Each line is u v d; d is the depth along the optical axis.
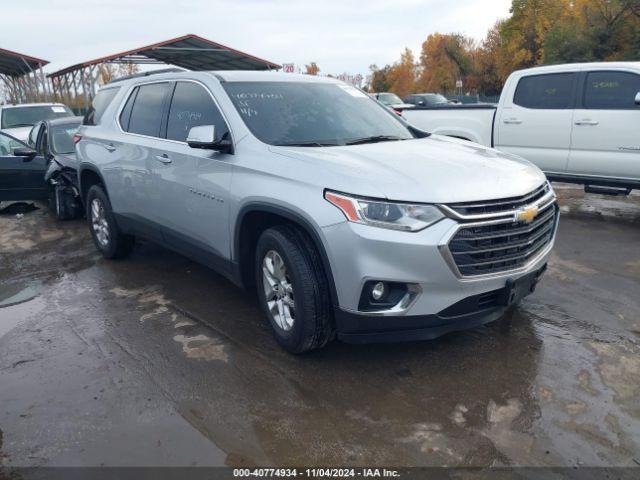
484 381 3.43
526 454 2.78
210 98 4.44
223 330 4.22
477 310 3.41
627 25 34.44
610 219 7.35
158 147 4.82
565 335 4.00
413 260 3.12
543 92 7.67
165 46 24.30
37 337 4.21
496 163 3.81
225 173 4.04
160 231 5.03
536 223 3.58
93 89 26.47
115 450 2.88
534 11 49.47
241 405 3.24
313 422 3.07
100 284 5.36
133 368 3.69
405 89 70.44
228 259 4.18
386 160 3.60
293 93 4.58
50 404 3.31
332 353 3.81
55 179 8.05
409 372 3.56
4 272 5.86
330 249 3.27
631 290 4.81
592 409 3.12
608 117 7.05
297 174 3.52
